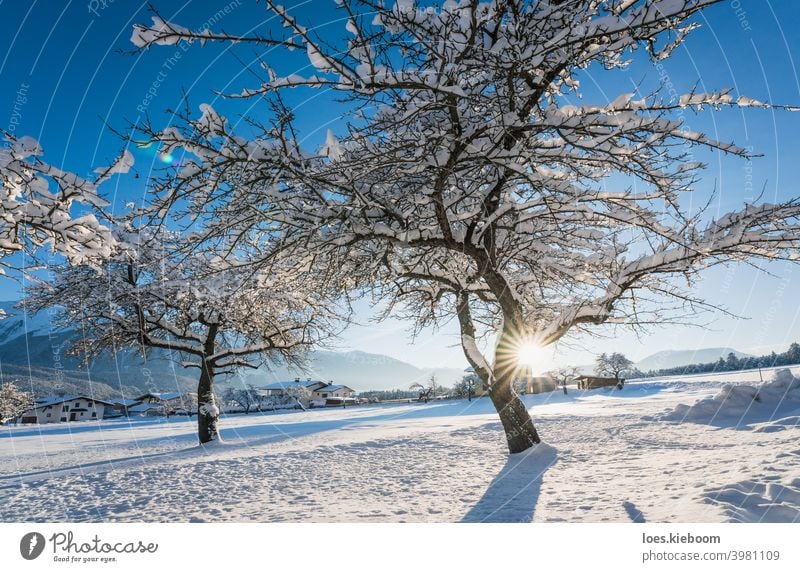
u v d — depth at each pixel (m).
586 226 9.15
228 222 6.68
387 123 6.16
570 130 6.35
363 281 10.45
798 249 7.80
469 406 39.41
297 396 76.56
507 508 5.54
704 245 7.89
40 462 15.71
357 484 8.05
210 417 18.94
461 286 10.59
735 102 5.81
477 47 5.44
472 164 6.72
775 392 14.93
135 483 9.38
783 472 5.43
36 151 5.14
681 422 14.05
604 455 9.08
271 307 15.70
